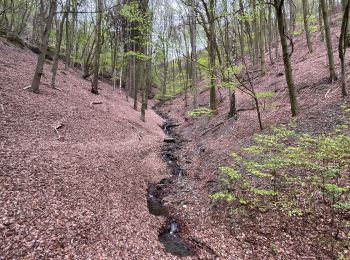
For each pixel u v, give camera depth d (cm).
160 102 4672
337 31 2864
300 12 3297
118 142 1529
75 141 1289
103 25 2734
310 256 632
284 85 1997
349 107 1177
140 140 1758
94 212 780
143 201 992
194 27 2403
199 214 918
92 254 618
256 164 847
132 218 834
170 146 1859
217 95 2944
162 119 3177
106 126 1692
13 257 535
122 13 1917
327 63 2006
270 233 739
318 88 1608
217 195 808
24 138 1101
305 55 2645
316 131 1112
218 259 684
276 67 2656
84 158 1109
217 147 1513
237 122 1720
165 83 4547
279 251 670
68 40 3219
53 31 3728
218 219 865
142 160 1392
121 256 643
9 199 698
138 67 2847
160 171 1340
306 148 944
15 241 575
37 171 875
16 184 770
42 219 669
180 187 1162
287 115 1445
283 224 754
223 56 2112
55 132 1286
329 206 745
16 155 934
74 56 3838
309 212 750
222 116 2072
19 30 3169
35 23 3491
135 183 1108
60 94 1925
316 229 698
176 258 685
